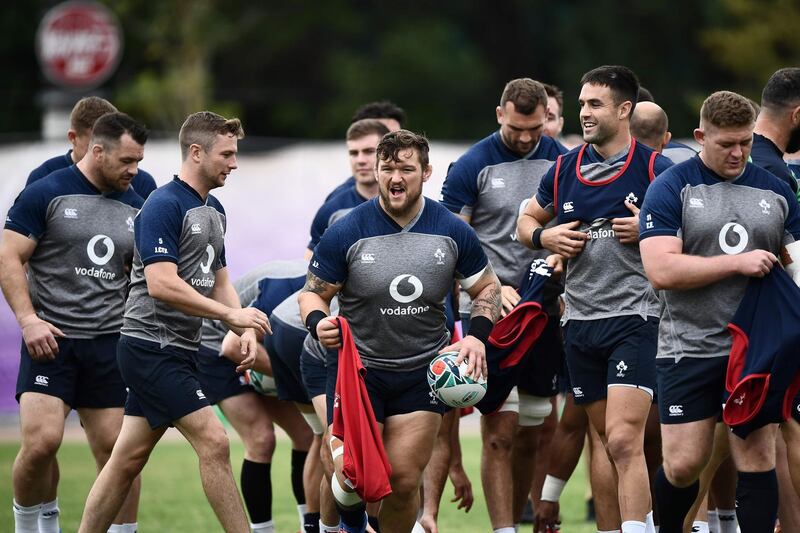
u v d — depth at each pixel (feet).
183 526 109.70
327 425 80.84
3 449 166.40
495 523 91.71
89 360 91.56
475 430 205.16
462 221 79.66
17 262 89.66
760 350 73.20
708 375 76.38
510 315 91.20
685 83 404.77
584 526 111.55
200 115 85.30
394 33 414.21
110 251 92.22
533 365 96.12
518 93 94.38
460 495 102.22
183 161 85.76
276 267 103.40
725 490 91.81
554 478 96.84
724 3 354.13
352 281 78.64
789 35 339.77
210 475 82.53
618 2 406.62
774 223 75.25
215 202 87.30
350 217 78.95
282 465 157.48
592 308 85.71
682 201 75.92
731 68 353.51
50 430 89.25
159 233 82.12
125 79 391.45
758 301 73.92
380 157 76.48
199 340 86.17
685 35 405.18
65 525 108.99
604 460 88.48
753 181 75.97
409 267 77.97
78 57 277.23
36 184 91.56
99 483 84.53
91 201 92.17
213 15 360.69
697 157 77.00
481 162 98.32
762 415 74.02
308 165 200.64
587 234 85.76
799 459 76.84
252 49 427.74
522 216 90.58
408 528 81.25
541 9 423.64
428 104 402.93
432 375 77.92
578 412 95.55
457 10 430.61
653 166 85.10
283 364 94.38
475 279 80.02
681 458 77.10
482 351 78.43
